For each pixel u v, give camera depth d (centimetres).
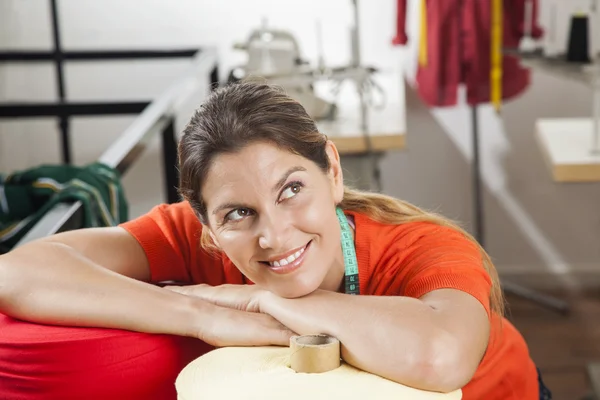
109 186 171
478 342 91
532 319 324
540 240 362
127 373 97
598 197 355
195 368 89
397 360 87
